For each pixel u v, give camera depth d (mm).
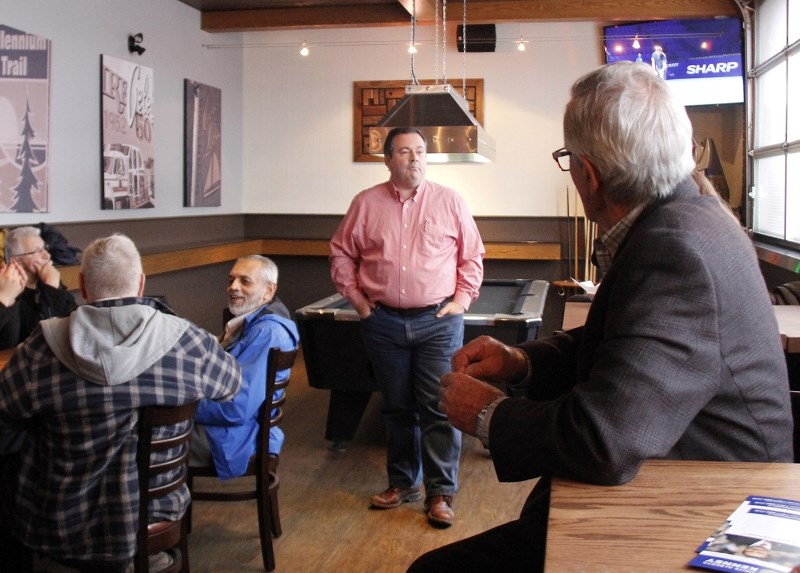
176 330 2293
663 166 1291
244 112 8031
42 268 3834
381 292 3545
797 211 5445
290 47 7879
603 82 1309
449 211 3588
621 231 1353
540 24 7457
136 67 6188
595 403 1169
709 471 1247
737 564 948
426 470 3656
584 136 1312
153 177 6512
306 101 7902
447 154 5059
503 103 7586
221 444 2994
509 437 1257
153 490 2350
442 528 3561
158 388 2221
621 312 1210
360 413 4652
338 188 7938
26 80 5043
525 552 1512
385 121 4641
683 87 7059
